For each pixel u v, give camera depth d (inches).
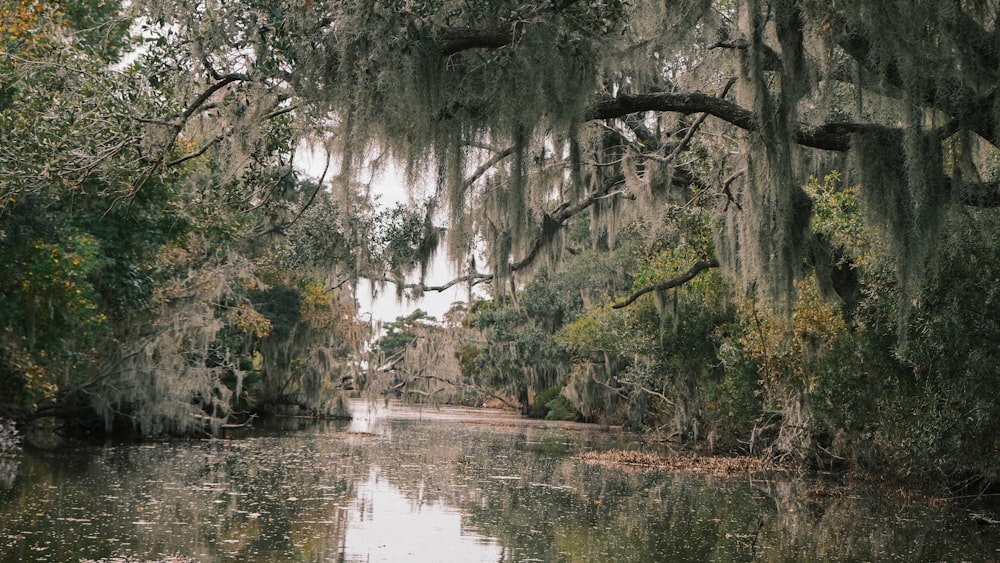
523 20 358.9
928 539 529.0
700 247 783.1
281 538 458.3
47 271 749.3
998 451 628.4
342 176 405.4
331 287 1004.6
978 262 564.7
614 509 608.4
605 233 1455.5
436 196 428.8
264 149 464.1
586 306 1406.3
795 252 500.1
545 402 2210.9
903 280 421.1
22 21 595.2
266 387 1649.9
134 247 901.2
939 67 371.6
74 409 1031.6
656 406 1427.2
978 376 579.2
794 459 954.7
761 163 430.0
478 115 412.5
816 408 796.6
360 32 352.8
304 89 371.6
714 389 1116.5
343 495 624.7
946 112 403.9
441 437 1314.0
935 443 628.1
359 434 1304.1
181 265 1111.0
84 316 804.0
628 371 1333.7
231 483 670.5
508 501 627.2
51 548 415.5
